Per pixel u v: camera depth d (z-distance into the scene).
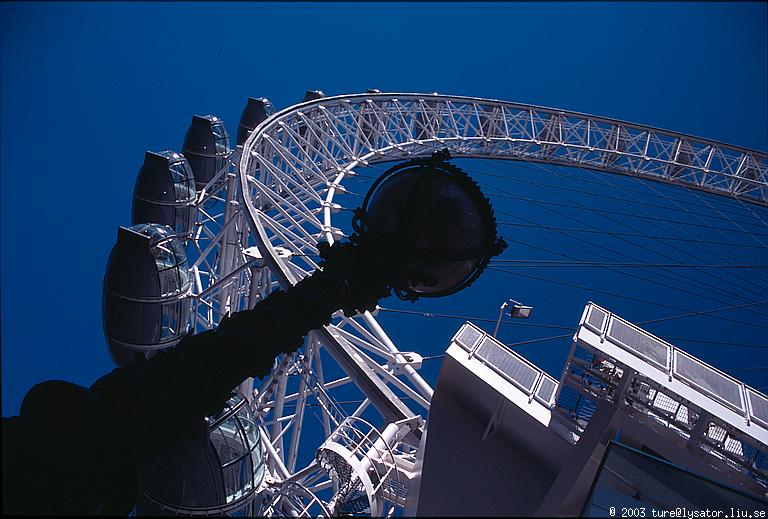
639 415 14.91
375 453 16.94
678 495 12.29
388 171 13.04
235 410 15.88
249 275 27.81
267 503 17.91
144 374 10.42
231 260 32.81
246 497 15.63
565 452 14.80
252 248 28.30
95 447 9.37
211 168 43.34
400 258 12.20
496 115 55.53
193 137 43.34
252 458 15.83
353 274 12.36
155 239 26.39
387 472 16.59
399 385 22.20
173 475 14.86
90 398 9.68
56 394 9.84
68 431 9.42
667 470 12.68
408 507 13.50
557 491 13.44
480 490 13.64
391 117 50.25
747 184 56.47
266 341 11.30
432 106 52.66
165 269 26.25
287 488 17.55
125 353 27.08
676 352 15.92
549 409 15.42
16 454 9.06
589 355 16.19
